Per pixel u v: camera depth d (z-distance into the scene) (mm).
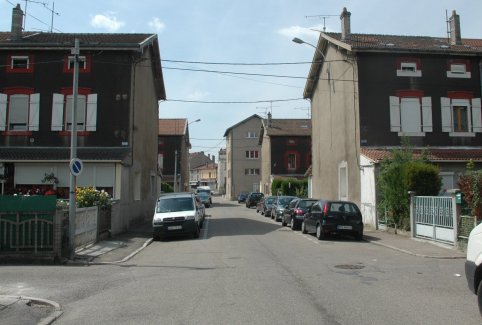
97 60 24391
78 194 18109
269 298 8227
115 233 20562
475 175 15109
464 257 13672
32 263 13367
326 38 29469
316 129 34344
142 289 9367
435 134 25938
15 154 22609
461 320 6781
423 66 26156
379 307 7555
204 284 9656
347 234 18734
